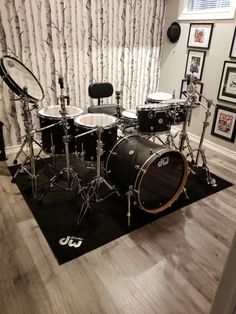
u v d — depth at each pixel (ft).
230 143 11.35
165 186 7.20
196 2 11.74
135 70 13.04
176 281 5.44
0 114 10.13
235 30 10.10
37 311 4.77
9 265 5.68
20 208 7.47
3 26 9.05
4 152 10.03
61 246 6.20
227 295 2.68
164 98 9.90
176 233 6.79
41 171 9.37
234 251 2.47
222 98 11.21
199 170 9.91
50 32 9.97
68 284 5.30
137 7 11.69
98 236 6.55
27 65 10.00
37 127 10.80
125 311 4.81
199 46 11.59
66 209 7.45
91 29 10.83
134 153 6.62
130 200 7.13
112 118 7.88
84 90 11.75
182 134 9.31
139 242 6.44
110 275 5.53
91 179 8.80
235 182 9.32
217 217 7.46
